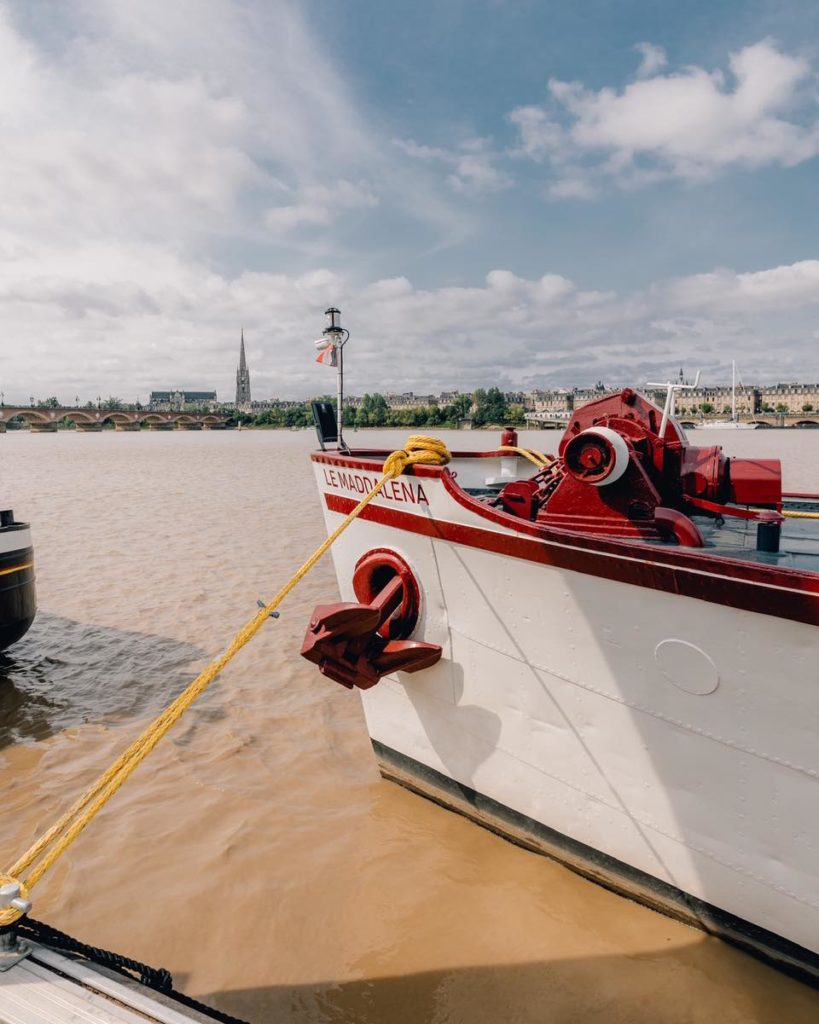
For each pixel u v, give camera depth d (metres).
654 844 4.24
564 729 4.49
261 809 5.66
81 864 4.98
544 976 3.95
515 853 4.98
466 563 4.75
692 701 3.88
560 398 192.75
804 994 3.82
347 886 4.70
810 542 5.07
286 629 10.19
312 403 6.39
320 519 20.98
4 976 2.66
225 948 4.20
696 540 4.31
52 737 6.92
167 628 10.24
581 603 4.20
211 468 46.47
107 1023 2.47
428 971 4.00
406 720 5.56
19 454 70.38
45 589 12.40
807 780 3.58
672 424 5.26
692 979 3.91
